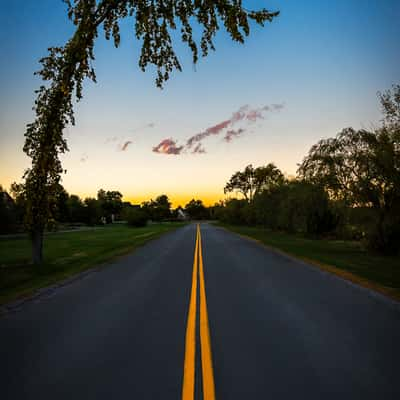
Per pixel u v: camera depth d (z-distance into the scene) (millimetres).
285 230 36750
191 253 16500
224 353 4148
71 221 77375
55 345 4453
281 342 4523
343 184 16391
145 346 4391
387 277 9430
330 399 3094
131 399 3107
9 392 3248
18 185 11828
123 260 13844
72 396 3172
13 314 5973
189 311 6086
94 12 11906
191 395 3164
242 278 9484
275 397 3129
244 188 70750
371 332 4934
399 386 3334
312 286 8352
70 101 12180
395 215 15453
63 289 8164
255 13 11750
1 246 20344
